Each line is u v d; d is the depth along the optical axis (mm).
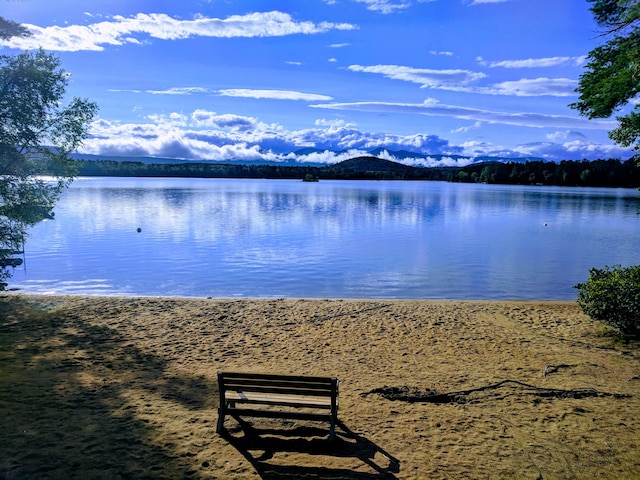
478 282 19484
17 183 14125
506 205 68188
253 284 18797
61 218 44094
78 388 7402
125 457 5332
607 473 5156
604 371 8414
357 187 129625
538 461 5391
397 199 78750
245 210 53750
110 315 12367
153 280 19391
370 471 5164
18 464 5109
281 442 5793
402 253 26531
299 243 29984
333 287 18375
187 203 63094
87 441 5672
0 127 13500
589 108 10969
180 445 5652
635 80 9641
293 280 19547
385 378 8070
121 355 9195
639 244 30594
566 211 58188
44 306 13297
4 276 14930
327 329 11273
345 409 6773
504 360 9086
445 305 13836
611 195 98938
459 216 50938
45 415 6375
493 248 28609
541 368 8602
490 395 7309
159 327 11281
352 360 9078
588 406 6914
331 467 5234
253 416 6141
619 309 10125
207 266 22406
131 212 50188
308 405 5836
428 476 5078
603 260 24766
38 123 13969
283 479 4984
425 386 7668
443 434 6031
